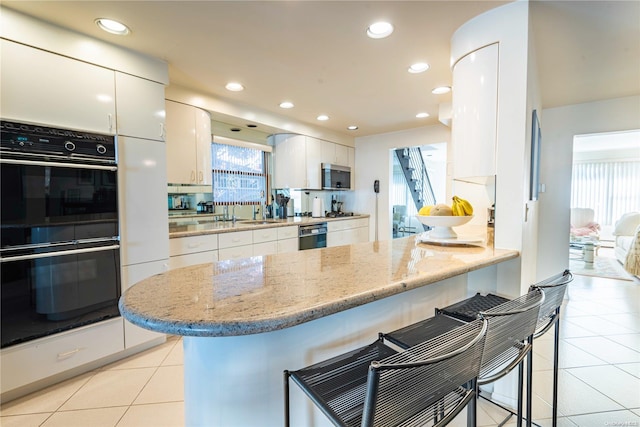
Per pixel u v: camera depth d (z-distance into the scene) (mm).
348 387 872
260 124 3568
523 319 984
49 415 1585
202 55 2180
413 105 3348
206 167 2971
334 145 4668
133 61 2100
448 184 4191
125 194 2080
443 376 710
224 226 3205
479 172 1710
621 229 5168
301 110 3555
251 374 979
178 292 862
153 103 2221
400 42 2000
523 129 1565
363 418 624
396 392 639
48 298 1760
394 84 2738
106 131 1977
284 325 681
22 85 1650
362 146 5059
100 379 1903
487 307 1397
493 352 921
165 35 1912
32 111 1683
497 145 1645
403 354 708
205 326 644
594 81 2664
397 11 1662
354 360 1010
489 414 1578
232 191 3820
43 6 1603
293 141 4117
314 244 3994
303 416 1063
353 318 1182
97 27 1812
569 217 3453
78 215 1863
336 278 1021
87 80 1892
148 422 1537
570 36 1897
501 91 1628
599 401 1678
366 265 1232
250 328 652
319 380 899
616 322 2738
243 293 850
